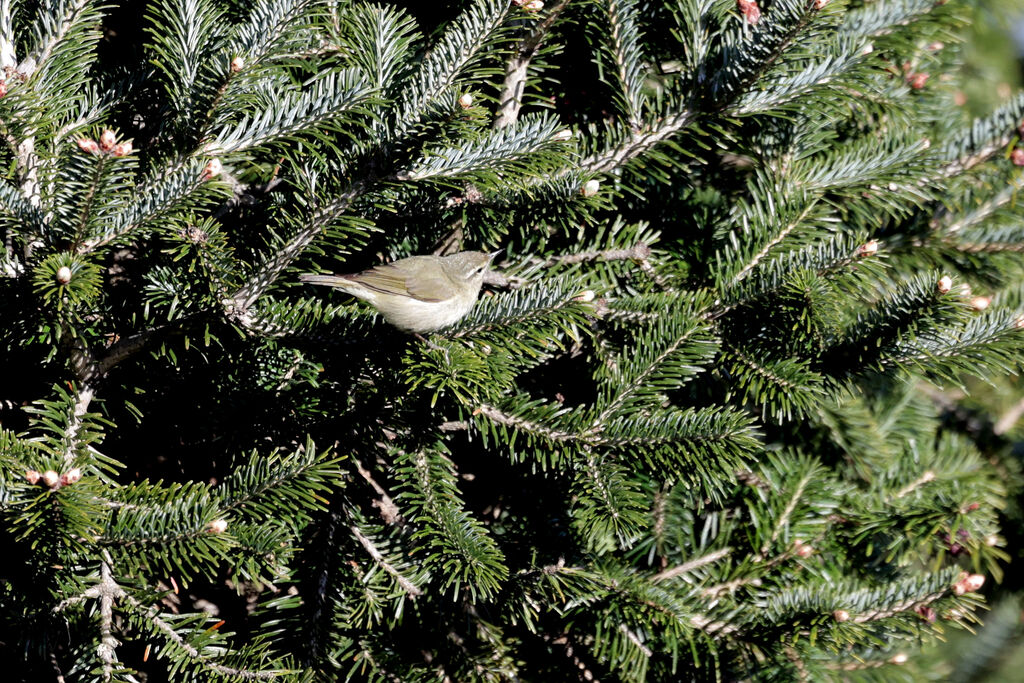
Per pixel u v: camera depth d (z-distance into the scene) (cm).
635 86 377
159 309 335
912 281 373
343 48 339
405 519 415
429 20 419
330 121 312
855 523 433
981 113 707
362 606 412
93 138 355
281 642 411
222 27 317
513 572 410
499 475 454
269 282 330
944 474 469
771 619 391
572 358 447
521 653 442
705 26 370
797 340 388
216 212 376
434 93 323
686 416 347
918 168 408
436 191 371
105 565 314
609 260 410
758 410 495
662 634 384
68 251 289
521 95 394
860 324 383
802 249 388
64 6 317
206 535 287
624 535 372
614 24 364
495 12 318
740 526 448
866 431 511
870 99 431
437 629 423
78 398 323
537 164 333
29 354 371
